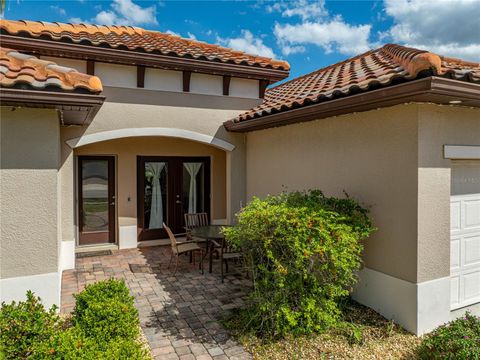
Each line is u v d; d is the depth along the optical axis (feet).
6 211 17.29
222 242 26.66
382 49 29.94
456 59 27.22
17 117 17.47
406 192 18.03
